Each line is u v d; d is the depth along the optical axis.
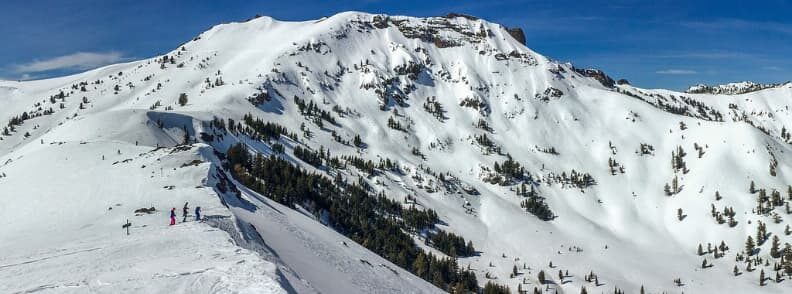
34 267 37.09
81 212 68.56
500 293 184.12
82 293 30.14
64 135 186.12
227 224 54.19
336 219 195.50
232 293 29.39
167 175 84.38
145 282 31.66
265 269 33.69
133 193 76.62
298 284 35.41
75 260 38.59
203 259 37.09
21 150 186.00
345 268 56.91
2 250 46.59
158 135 195.00
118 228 54.47
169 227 51.78
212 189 77.06
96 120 193.25
